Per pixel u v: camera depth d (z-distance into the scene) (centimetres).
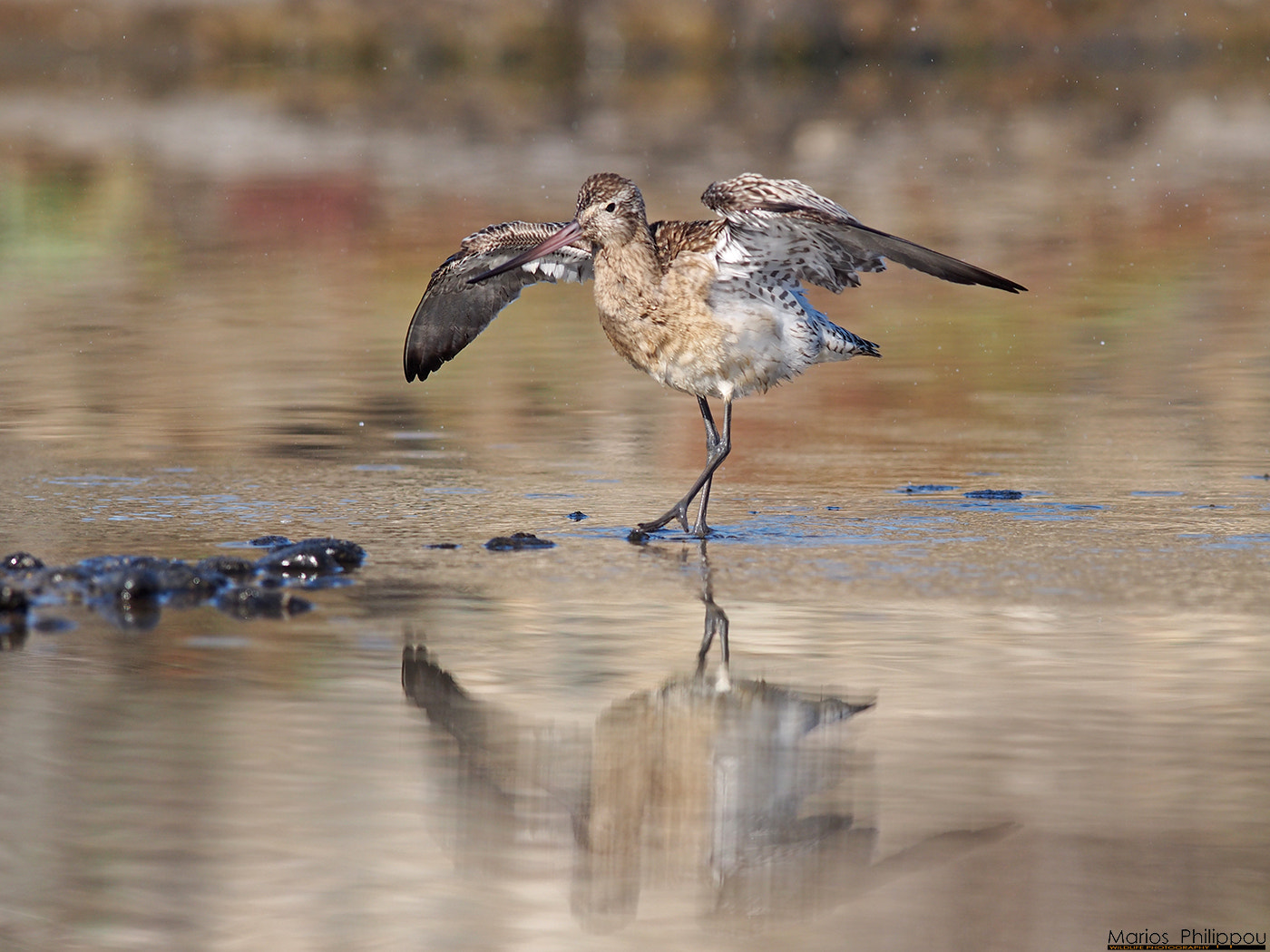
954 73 4728
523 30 4769
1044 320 2011
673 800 730
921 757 759
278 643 915
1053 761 752
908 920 638
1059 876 659
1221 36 5009
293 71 4672
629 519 1198
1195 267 2312
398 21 4775
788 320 1174
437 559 1087
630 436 1484
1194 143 3531
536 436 1478
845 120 3778
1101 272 2286
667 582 1032
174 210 2772
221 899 650
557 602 991
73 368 1758
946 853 675
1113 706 813
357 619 958
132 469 1345
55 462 1366
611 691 848
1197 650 892
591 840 702
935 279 2284
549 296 2255
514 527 1172
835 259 1131
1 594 966
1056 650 895
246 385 1681
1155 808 708
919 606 977
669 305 1175
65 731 789
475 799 728
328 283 2261
